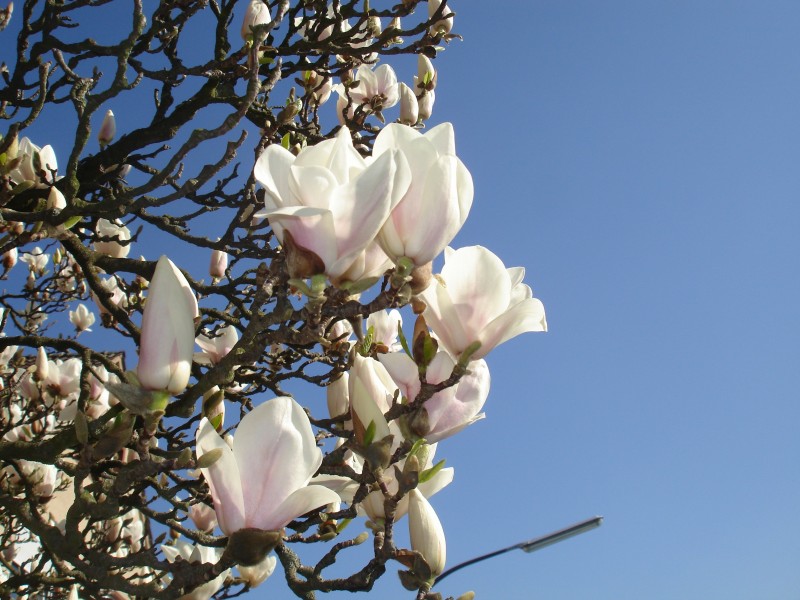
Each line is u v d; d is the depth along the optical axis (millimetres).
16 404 1882
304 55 1638
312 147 761
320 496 771
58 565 1219
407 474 836
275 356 1371
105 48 1438
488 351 838
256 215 722
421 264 775
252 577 1247
